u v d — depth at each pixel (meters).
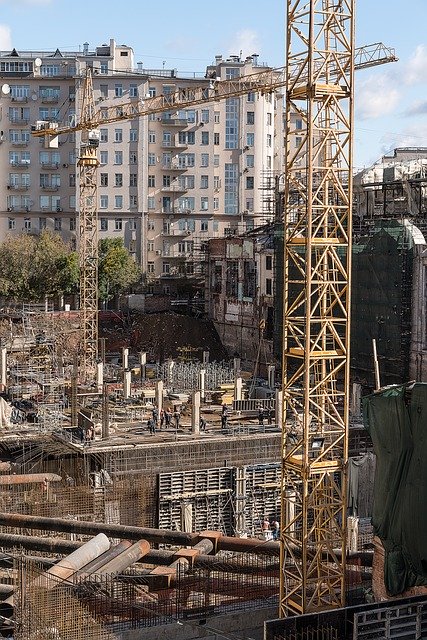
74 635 30.39
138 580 35.66
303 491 36.66
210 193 132.38
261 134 133.75
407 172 84.62
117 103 129.38
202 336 105.44
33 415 65.69
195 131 131.12
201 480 55.84
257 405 71.44
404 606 27.91
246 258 99.25
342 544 36.72
